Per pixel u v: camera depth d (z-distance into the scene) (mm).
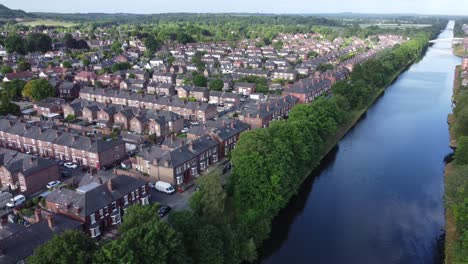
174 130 157250
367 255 89625
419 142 155500
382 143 154250
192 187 111375
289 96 191375
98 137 145250
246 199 96875
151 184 110812
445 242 91750
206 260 71688
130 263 58562
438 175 127438
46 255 57750
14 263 67062
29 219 89188
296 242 94438
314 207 109000
